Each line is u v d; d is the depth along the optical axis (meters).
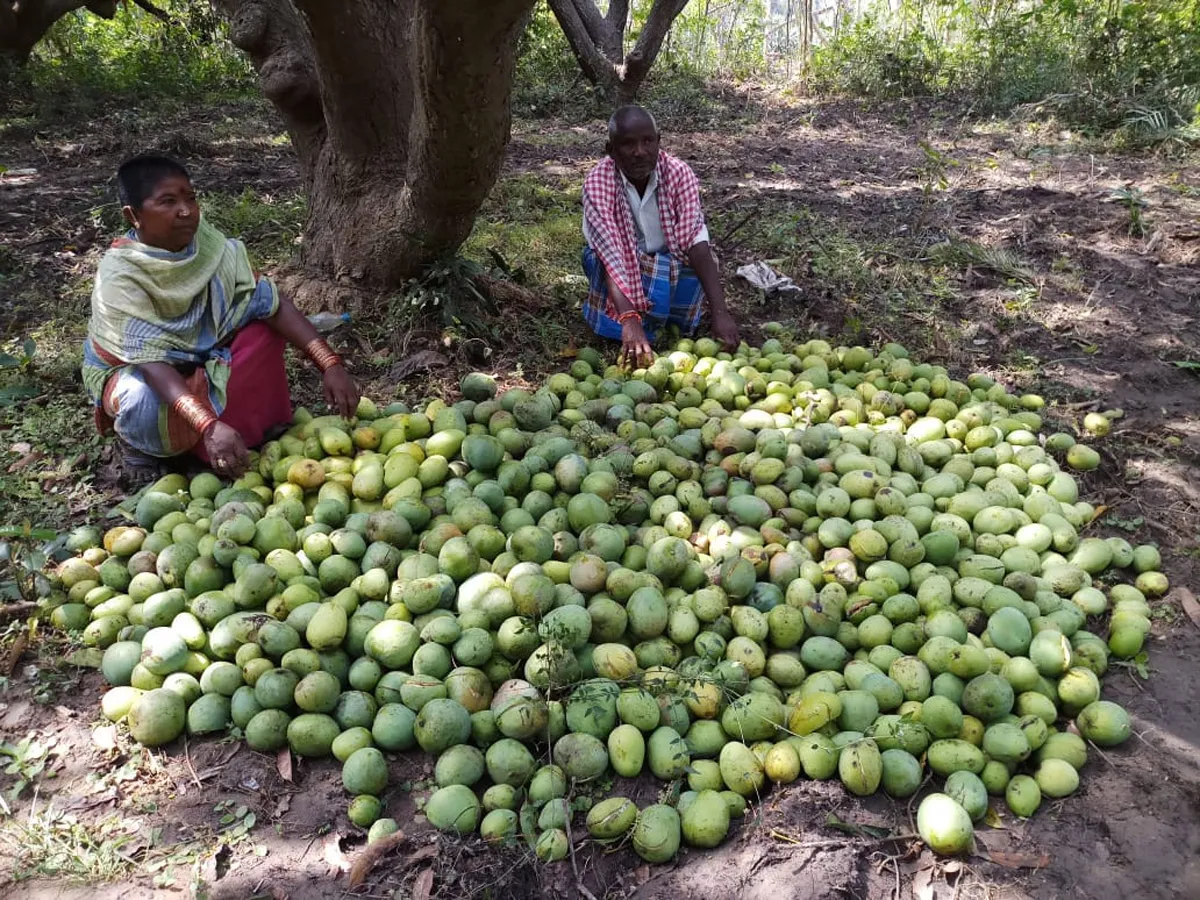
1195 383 5.52
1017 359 5.75
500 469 4.00
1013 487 4.05
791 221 7.87
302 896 2.52
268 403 4.41
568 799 2.74
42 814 2.75
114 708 3.02
